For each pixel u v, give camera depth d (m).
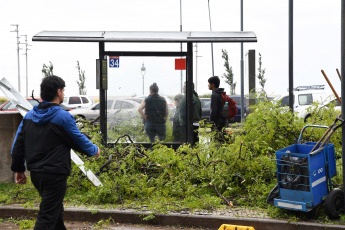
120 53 9.70
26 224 6.31
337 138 8.27
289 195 6.21
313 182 6.05
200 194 7.47
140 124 9.84
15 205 6.87
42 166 4.55
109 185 7.19
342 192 6.35
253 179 7.48
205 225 6.27
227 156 7.98
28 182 8.07
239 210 6.66
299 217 6.26
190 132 9.75
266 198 6.97
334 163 6.51
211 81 10.63
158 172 8.02
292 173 6.16
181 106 9.83
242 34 9.31
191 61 9.69
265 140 8.12
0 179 8.41
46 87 4.71
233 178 7.70
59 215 4.80
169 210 6.58
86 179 7.70
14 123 8.41
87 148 4.68
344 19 6.26
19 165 4.80
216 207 6.82
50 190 4.58
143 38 9.16
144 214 6.43
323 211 6.41
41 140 4.59
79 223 6.51
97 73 9.69
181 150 8.40
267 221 6.09
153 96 9.82
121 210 6.61
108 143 9.38
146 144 9.80
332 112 8.49
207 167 7.90
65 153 4.65
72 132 4.61
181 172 7.83
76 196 7.36
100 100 9.70
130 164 8.01
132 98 9.81
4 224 6.45
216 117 10.44
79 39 9.11
